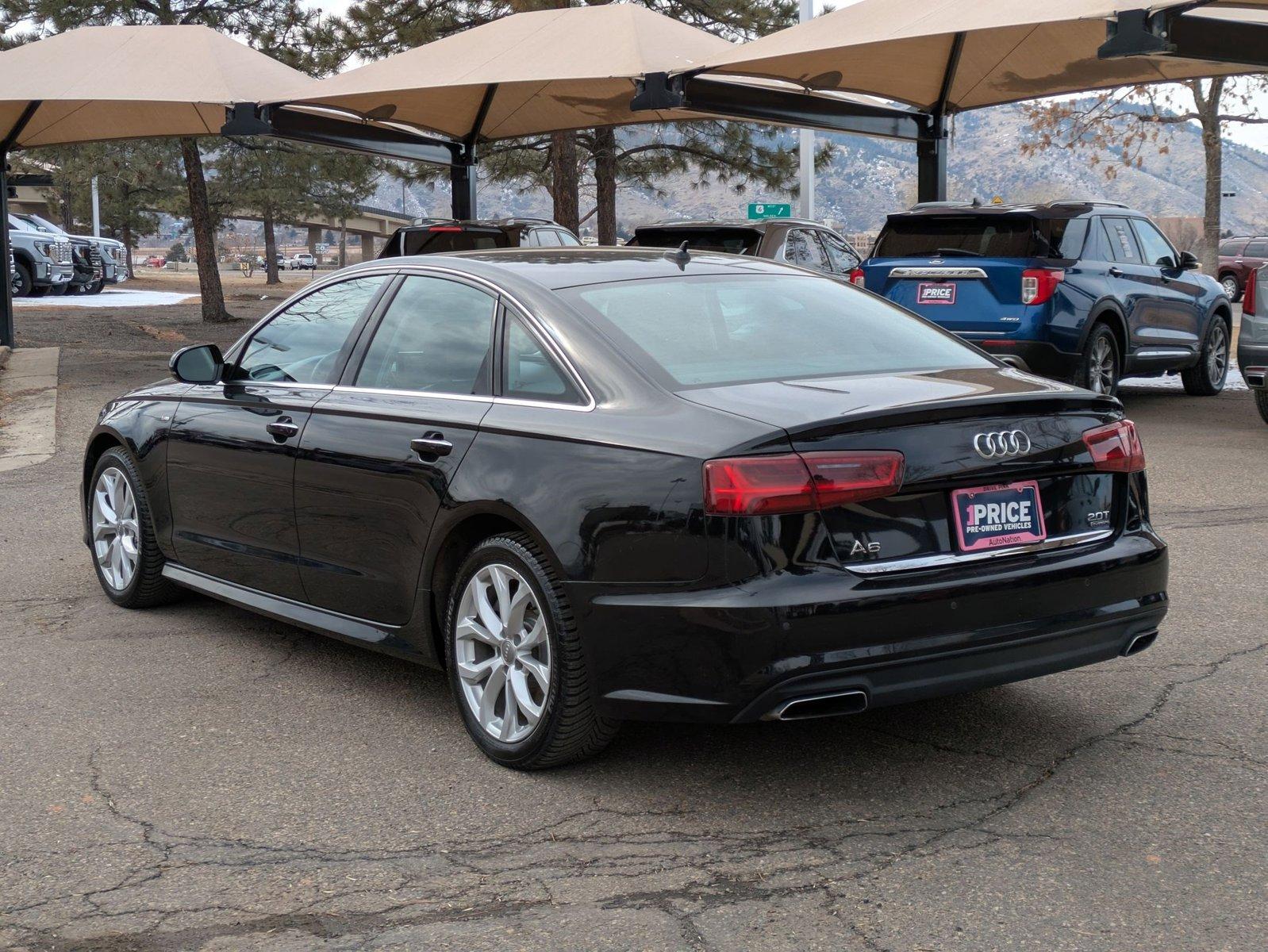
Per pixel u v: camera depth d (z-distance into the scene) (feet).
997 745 13.47
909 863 10.80
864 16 42.60
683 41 52.16
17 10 84.28
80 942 9.78
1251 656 16.17
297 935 9.84
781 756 13.32
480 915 10.09
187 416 17.84
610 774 12.94
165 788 12.81
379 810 12.19
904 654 11.27
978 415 11.92
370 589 14.79
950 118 60.03
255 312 113.70
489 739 13.29
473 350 14.12
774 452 11.20
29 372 53.72
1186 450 32.19
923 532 11.64
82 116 61.31
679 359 12.94
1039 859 10.82
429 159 64.54
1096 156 86.94
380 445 14.35
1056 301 34.19
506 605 12.97
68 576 21.70
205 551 17.74
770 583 11.09
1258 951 9.26
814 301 14.84
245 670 16.62
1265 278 33.09
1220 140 84.74
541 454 12.61
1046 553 12.27
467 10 82.64
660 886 10.50
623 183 93.61
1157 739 13.53
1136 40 34.63
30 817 12.14
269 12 88.69
